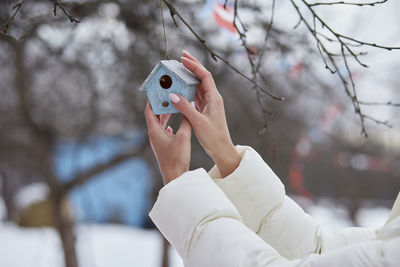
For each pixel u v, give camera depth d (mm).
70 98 6156
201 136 1318
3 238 12039
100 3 3850
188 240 1177
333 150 9039
